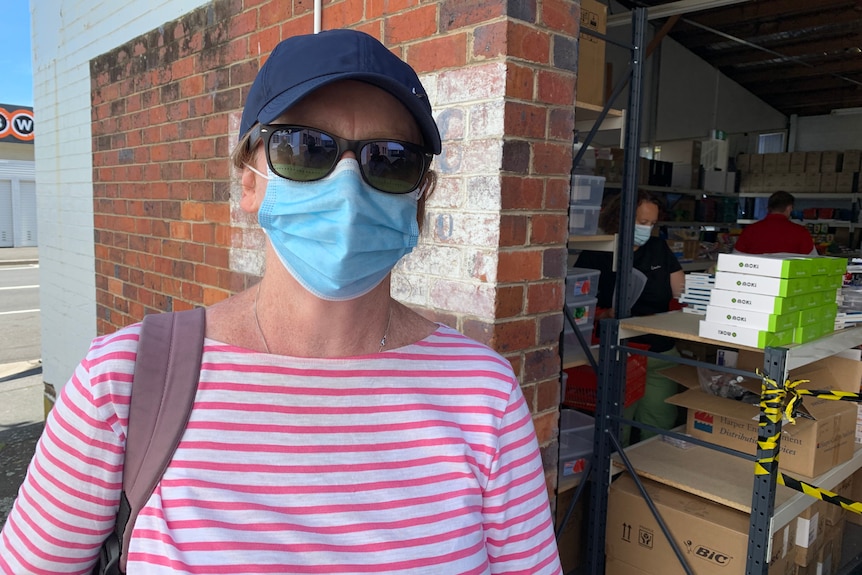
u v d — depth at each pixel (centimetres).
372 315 92
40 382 631
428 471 87
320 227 84
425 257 214
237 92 296
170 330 86
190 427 80
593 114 275
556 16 198
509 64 186
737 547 218
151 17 363
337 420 85
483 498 93
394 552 82
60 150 488
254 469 80
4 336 851
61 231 495
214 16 311
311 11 251
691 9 400
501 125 187
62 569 84
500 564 97
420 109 89
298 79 83
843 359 264
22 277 1475
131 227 398
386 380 89
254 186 97
